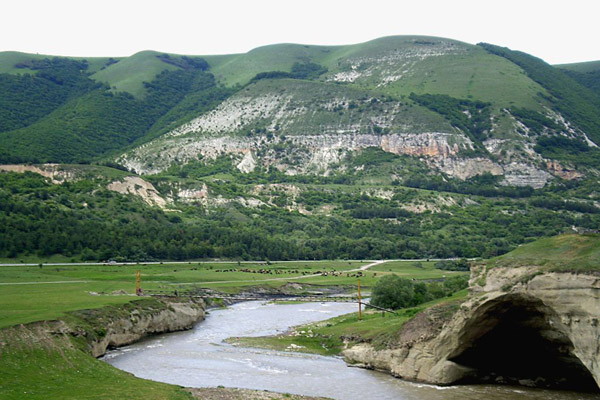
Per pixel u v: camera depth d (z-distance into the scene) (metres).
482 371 70.50
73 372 65.06
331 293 165.50
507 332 68.62
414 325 74.81
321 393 64.94
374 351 76.75
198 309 123.62
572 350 64.25
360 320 104.81
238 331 109.38
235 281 167.00
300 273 192.75
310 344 93.44
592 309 55.25
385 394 64.12
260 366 78.44
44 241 176.12
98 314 94.56
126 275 156.50
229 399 59.16
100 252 182.75
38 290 119.88
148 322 104.50
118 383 62.28
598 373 54.59
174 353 87.75
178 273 170.38
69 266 164.25
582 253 62.56
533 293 60.25
